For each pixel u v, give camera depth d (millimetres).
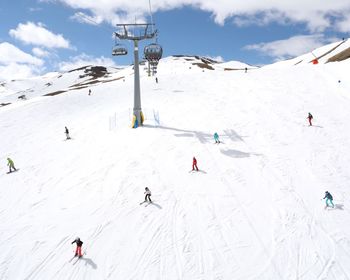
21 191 26031
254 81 53188
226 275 16703
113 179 26094
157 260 17766
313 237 19219
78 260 18141
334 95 44375
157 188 24406
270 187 24359
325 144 31328
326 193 21750
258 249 18391
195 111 40688
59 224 21297
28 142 36844
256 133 33906
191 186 24531
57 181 27062
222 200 22812
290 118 37531
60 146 34406
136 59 36156
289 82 50969
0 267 17906
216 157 28891
